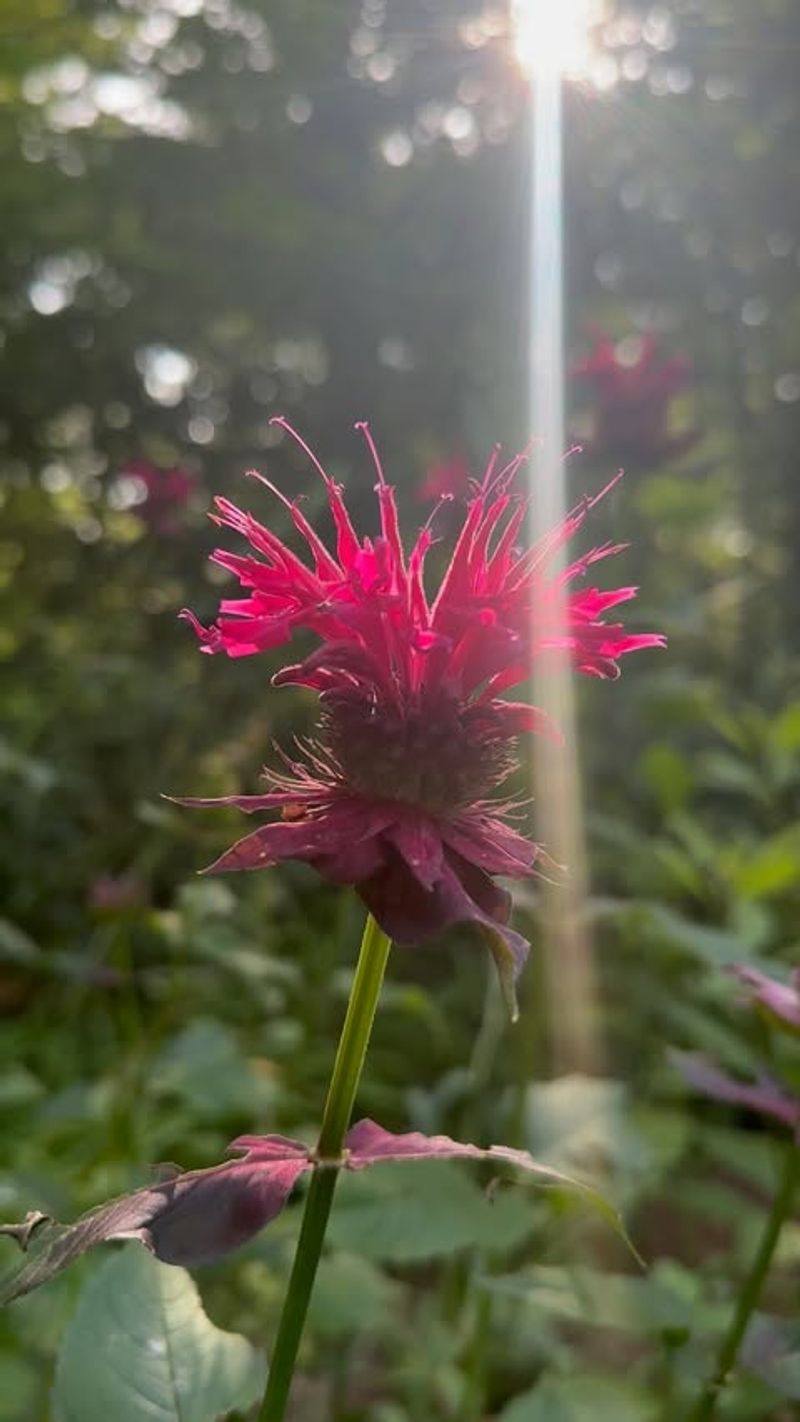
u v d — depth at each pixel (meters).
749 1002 2.20
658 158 8.65
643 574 6.37
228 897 3.93
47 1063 4.80
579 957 4.49
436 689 1.61
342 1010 5.46
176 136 8.97
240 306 9.30
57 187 8.68
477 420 6.20
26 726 6.20
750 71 8.58
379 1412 3.14
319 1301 2.82
